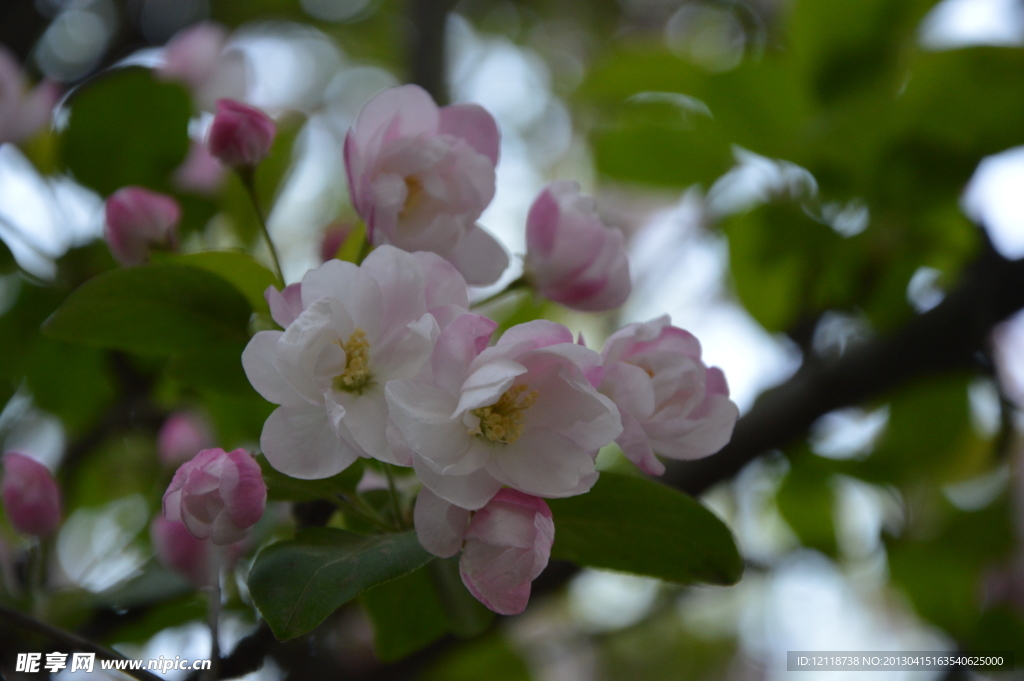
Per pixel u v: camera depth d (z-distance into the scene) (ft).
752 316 2.34
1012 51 2.06
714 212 2.37
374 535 1.65
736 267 2.30
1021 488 2.50
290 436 1.62
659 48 2.26
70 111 2.11
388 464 1.72
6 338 2.12
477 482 1.61
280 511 2.03
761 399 2.32
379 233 1.73
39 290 2.12
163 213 1.93
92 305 1.75
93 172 2.14
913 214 2.19
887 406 2.36
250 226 2.23
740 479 2.52
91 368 2.18
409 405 1.59
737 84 2.23
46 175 2.15
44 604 1.97
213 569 1.94
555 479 1.62
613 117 2.37
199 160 2.21
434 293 1.65
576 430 1.63
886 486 2.35
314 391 1.62
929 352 2.23
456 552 1.60
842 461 2.34
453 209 1.77
